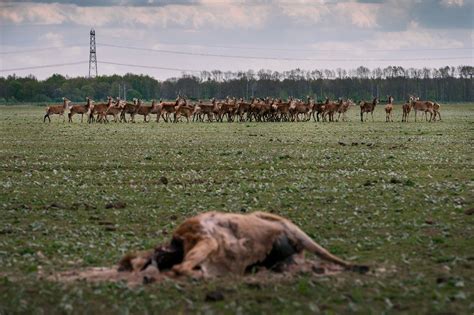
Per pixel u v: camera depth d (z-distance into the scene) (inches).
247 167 1237.1
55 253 587.2
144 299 437.4
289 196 882.1
